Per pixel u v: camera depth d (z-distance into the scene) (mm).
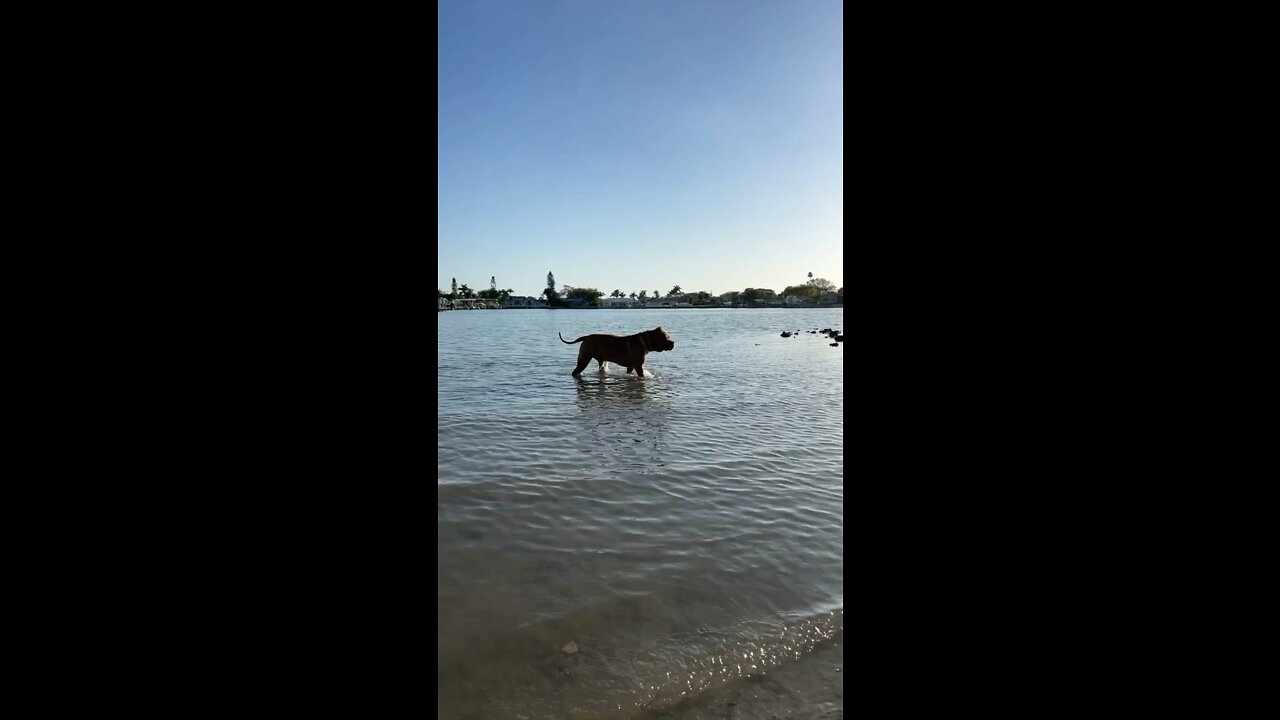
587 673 2438
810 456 6293
